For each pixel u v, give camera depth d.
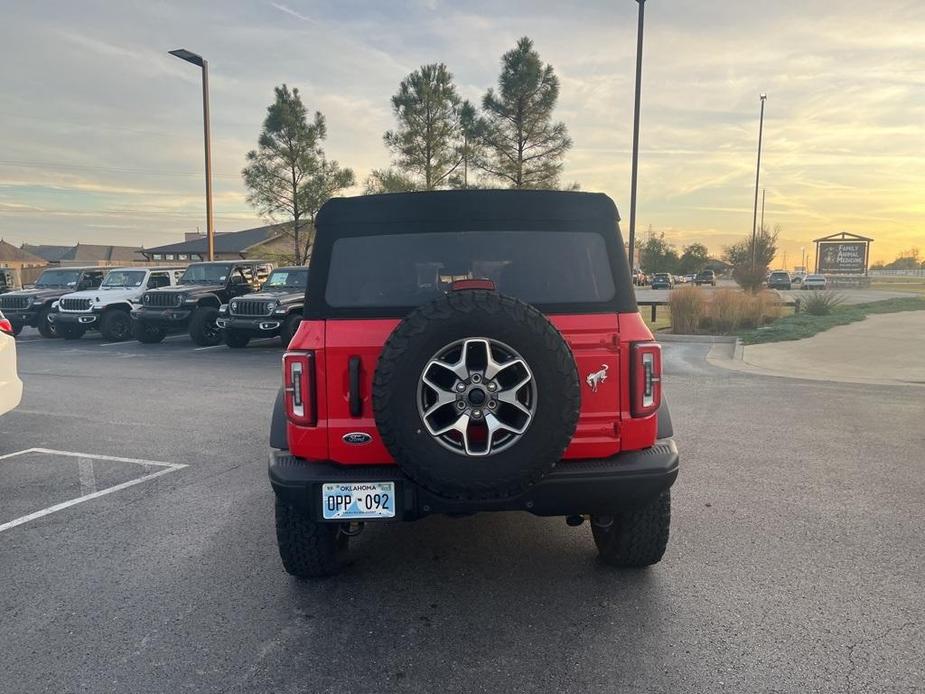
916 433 7.09
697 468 5.84
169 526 4.65
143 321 16.52
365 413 3.24
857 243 57.28
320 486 3.21
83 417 8.27
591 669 2.92
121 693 2.79
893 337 15.81
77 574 3.91
